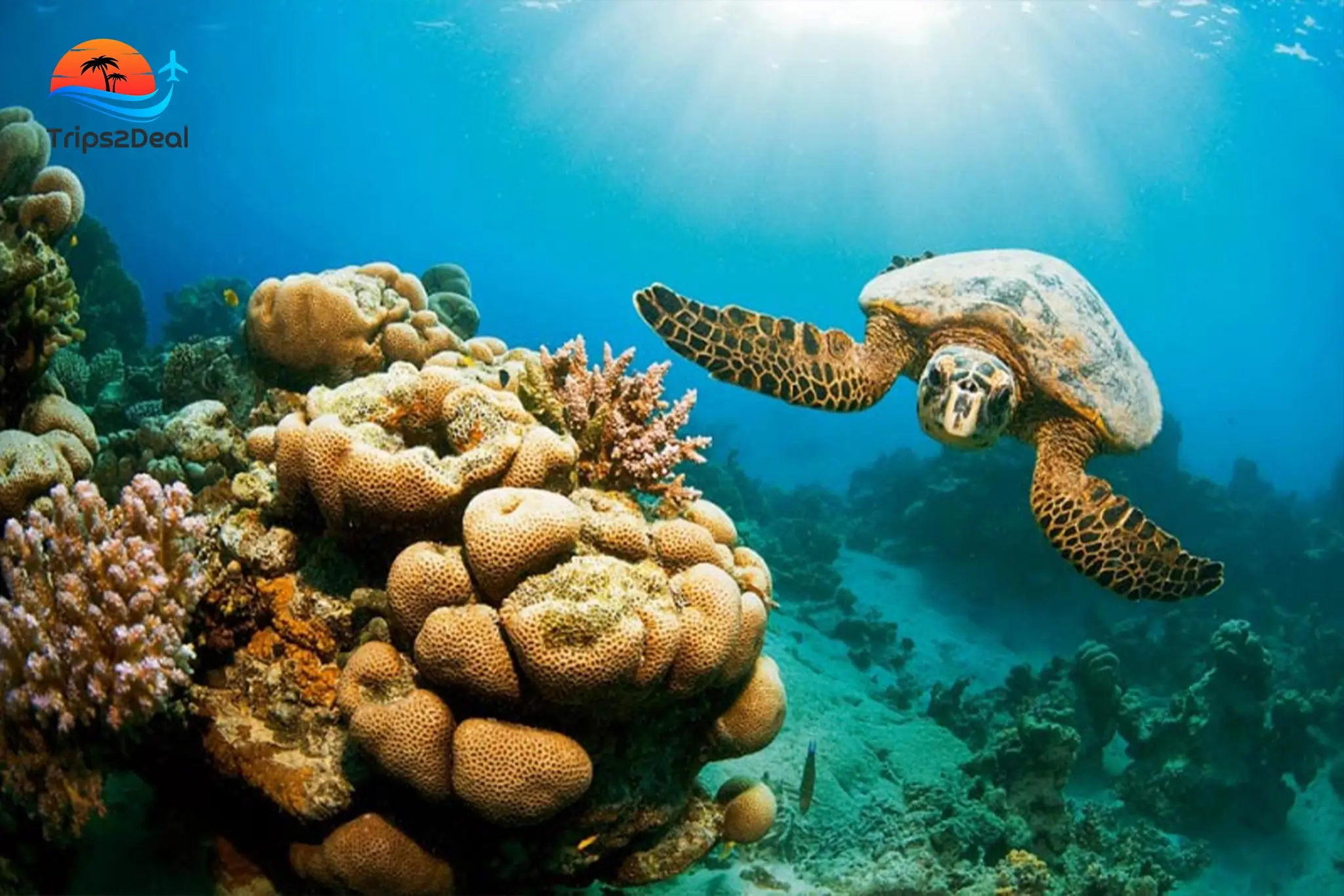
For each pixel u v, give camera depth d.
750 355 6.97
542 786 3.57
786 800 7.94
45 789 3.85
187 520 4.06
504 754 3.55
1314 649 16.67
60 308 5.87
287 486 4.24
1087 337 7.34
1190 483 21.83
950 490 19.77
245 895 4.28
